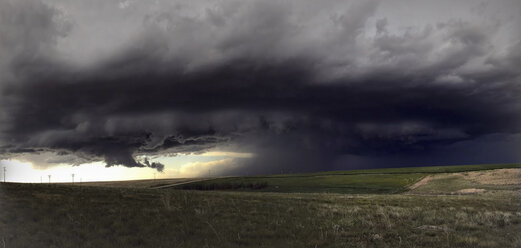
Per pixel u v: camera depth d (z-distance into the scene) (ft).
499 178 321.52
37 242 47.75
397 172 511.81
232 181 627.46
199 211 74.02
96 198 87.81
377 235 57.31
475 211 88.17
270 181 556.51
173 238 52.70
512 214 80.23
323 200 111.86
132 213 69.56
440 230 62.54
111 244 48.21
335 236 56.95
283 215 76.23
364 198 127.95
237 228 61.00
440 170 487.20
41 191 93.50
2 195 79.92
